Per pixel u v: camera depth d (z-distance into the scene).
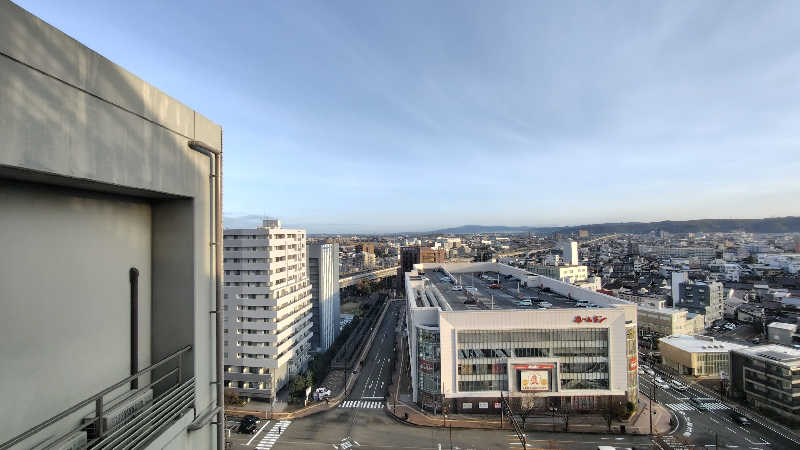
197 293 9.09
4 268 5.85
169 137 8.20
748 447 43.81
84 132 6.05
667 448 42.72
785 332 82.75
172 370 8.80
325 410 52.66
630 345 50.59
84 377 7.25
